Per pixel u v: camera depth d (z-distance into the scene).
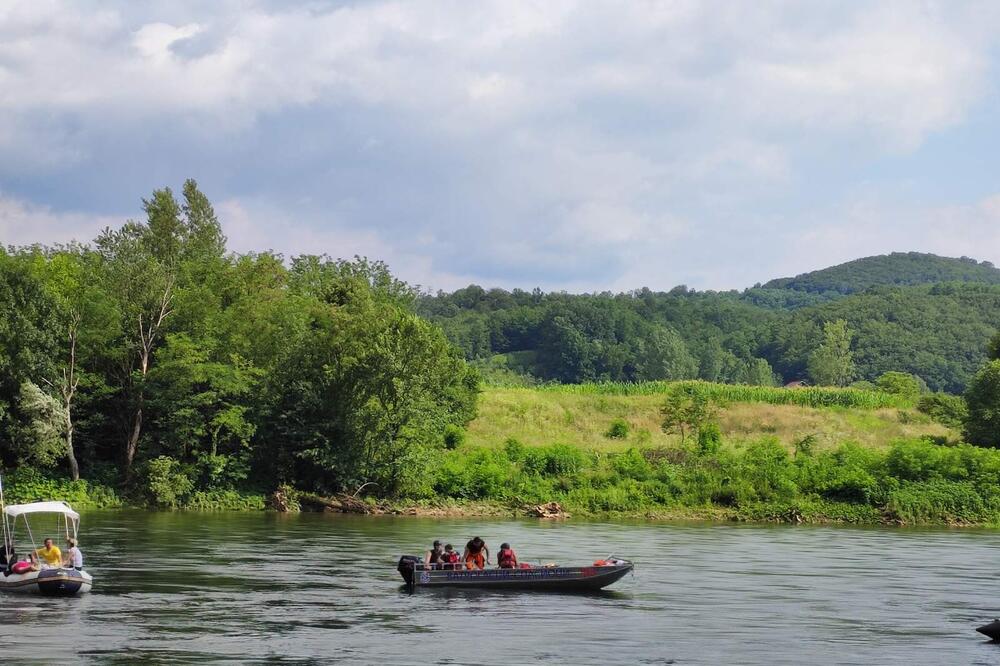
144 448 67.44
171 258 82.31
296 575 37.56
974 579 40.62
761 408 101.94
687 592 36.25
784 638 28.75
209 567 38.91
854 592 36.94
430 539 49.84
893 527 63.47
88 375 67.69
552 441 85.88
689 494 67.69
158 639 26.42
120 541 46.06
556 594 35.16
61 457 67.12
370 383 67.75
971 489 67.81
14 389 65.12
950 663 26.25
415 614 30.78
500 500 67.12
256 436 69.00
